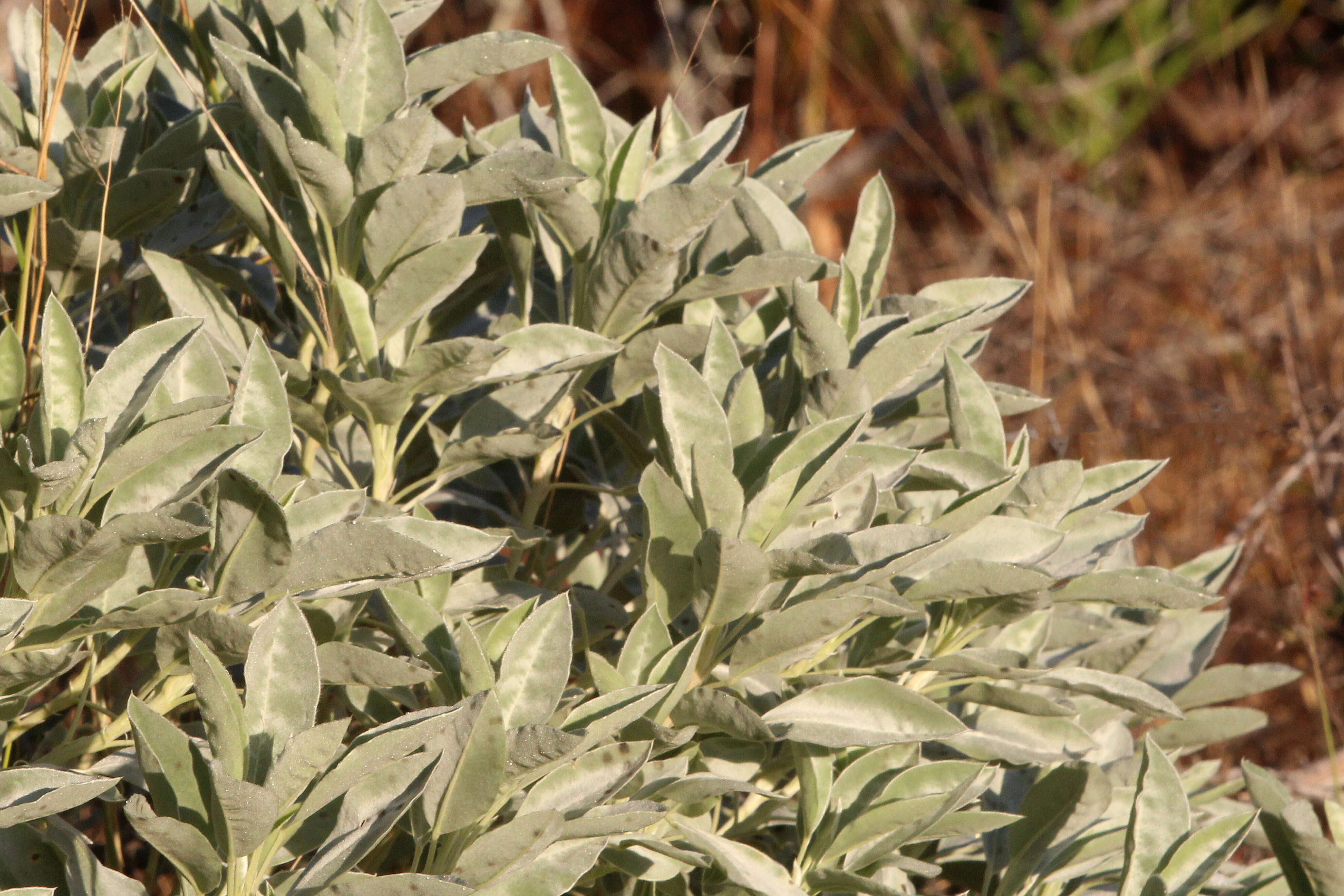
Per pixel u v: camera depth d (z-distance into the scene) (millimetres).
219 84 2641
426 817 2412
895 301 2592
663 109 2641
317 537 2393
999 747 2545
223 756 2375
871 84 7539
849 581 2455
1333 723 3637
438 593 2512
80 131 2551
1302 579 3633
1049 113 7484
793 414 2561
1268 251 5570
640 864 2490
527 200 2535
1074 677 2521
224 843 2381
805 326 2514
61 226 2535
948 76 7777
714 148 2607
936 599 2500
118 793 2445
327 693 2617
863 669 2531
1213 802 2738
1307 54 8031
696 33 7395
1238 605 4035
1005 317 5504
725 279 2535
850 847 2512
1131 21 7207
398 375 2479
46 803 2357
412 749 2398
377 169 2500
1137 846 2494
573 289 2619
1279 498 3904
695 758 2533
